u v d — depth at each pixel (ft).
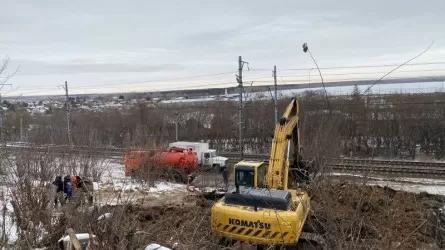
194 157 76.79
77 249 17.90
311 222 33.63
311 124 47.29
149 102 184.24
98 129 138.10
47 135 88.69
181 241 22.95
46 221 26.89
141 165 70.38
